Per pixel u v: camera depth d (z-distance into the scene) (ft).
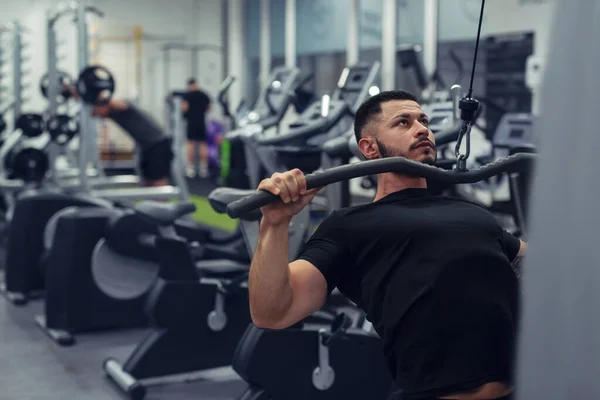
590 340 1.88
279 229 4.38
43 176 19.93
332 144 11.04
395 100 5.34
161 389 11.31
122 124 19.85
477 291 4.48
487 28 23.65
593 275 1.87
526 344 2.04
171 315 11.04
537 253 2.01
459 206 4.86
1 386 11.38
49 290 14.01
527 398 2.02
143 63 43.75
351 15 31.40
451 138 9.39
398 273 4.56
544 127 1.99
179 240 11.05
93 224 13.92
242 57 41.88
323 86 34.30
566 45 1.94
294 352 8.84
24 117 20.36
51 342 13.70
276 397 8.79
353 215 4.80
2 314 15.66
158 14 43.83
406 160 4.52
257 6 40.40
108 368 11.62
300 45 35.86
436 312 4.43
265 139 13.89
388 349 4.66
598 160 1.87
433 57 26.76
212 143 40.47
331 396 8.97
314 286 4.64
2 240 23.15
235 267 13.30
